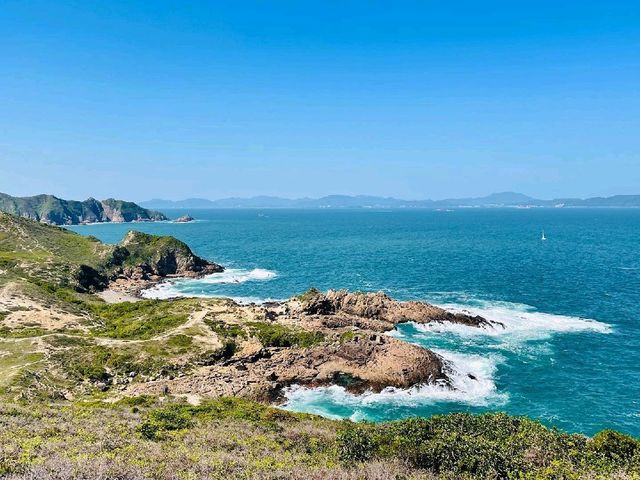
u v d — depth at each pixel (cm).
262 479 1591
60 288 9338
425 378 5369
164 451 1959
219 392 4984
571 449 2050
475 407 4831
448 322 7388
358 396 5138
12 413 2689
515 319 7694
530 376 5475
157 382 5116
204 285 11562
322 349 5928
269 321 6950
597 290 9788
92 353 5647
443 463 1883
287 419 3725
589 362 5856
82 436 2198
